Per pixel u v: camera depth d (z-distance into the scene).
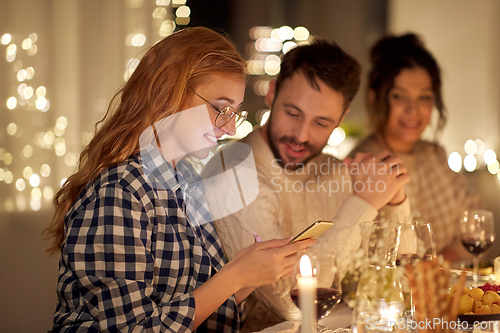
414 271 0.78
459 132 2.44
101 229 0.96
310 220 1.87
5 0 2.05
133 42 2.26
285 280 1.51
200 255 1.16
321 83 1.82
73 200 1.08
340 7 2.37
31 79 2.10
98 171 1.04
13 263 2.07
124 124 1.08
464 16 2.42
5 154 2.07
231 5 2.37
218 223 1.62
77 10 2.16
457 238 2.32
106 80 2.22
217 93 1.11
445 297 0.77
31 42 2.10
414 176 2.29
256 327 1.81
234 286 1.03
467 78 2.46
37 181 2.11
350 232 1.60
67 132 2.15
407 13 2.40
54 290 2.12
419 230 1.17
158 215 1.07
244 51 2.36
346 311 1.25
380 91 2.25
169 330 0.95
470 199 2.37
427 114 2.30
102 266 0.95
